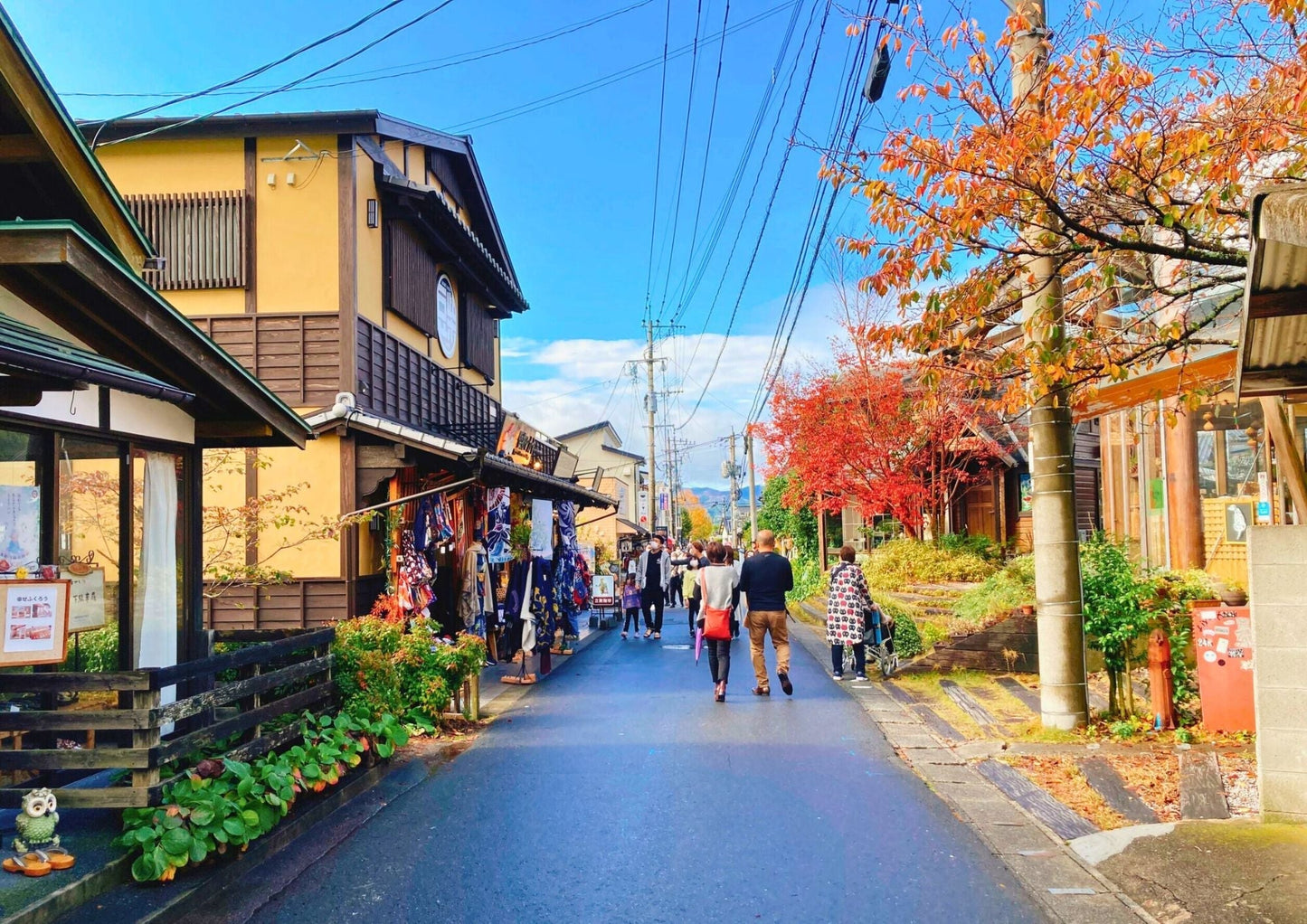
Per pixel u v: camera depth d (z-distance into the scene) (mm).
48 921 4027
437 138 15141
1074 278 7820
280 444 7906
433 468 12836
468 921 4328
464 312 17516
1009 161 5844
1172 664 8070
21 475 5621
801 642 16109
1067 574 7867
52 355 4520
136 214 12359
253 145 12422
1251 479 11523
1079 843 5270
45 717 4715
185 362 6566
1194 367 7473
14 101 5777
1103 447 14883
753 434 19062
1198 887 4504
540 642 12312
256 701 6031
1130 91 5871
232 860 4883
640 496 70375
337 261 12203
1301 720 5402
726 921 4305
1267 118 5594
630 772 7016
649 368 39594
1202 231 6289
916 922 4258
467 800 6348
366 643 7777
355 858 5188
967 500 21891
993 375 7121
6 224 4781
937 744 7883
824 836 5480
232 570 10555
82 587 6191
